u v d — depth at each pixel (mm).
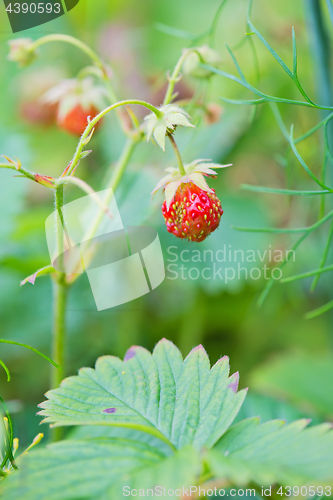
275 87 400
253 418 237
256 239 381
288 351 362
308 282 387
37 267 322
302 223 388
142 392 248
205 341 391
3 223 346
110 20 511
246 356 387
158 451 233
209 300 377
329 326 368
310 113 390
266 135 404
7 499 224
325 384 335
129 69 459
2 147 367
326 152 281
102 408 246
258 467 227
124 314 372
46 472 228
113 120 412
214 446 234
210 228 265
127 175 342
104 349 370
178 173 266
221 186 408
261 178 424
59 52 469
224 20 472
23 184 357
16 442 254
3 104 446
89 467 229
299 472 225
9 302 367
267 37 401
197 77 310
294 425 234
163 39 500
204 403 243
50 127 437
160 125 260
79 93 323
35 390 354
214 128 386
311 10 303
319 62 306
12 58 313
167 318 381
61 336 302
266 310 388
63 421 240
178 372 251
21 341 362
